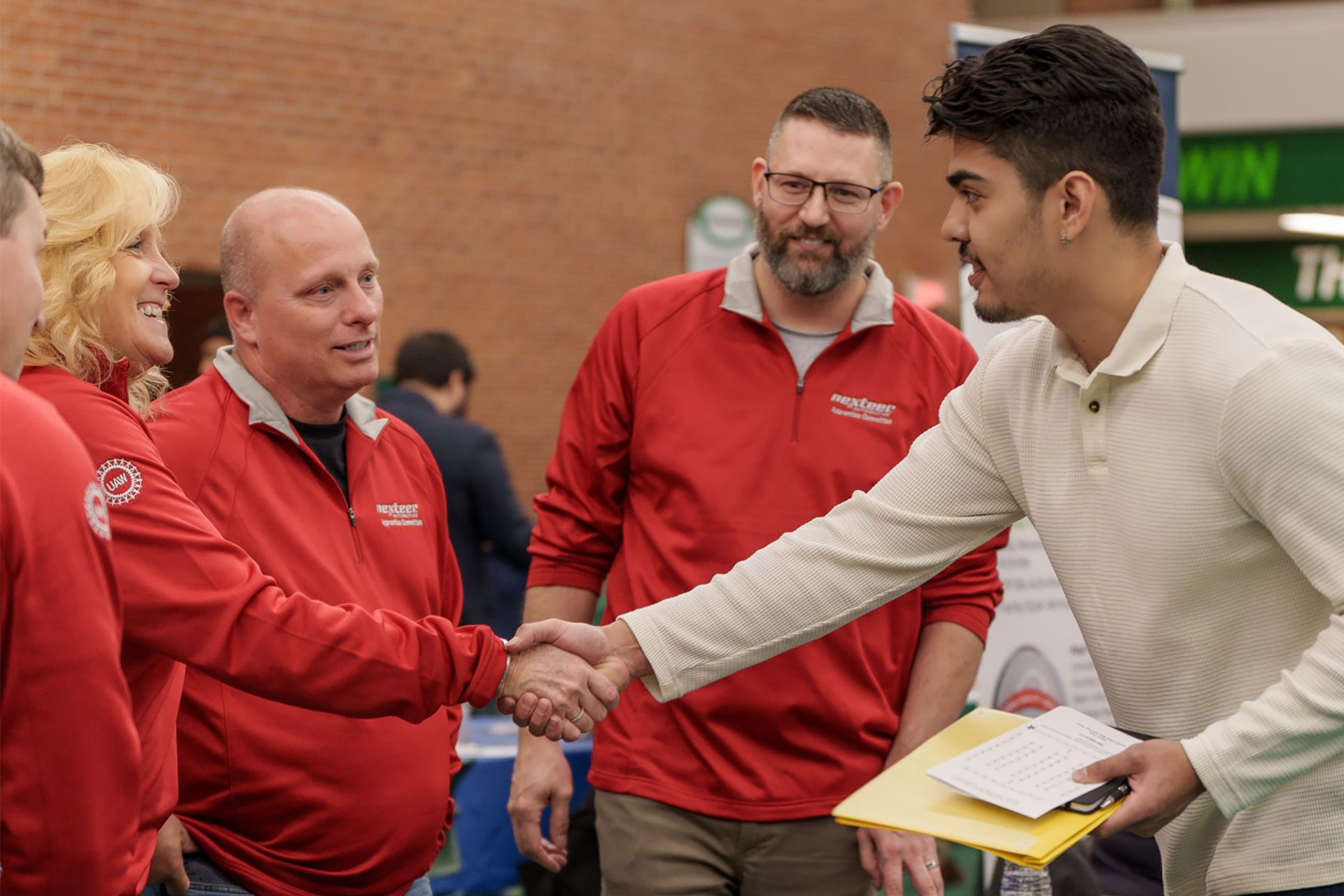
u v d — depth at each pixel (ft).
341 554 7.43
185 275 27.73
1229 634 5.80
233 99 28.27
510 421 33.06
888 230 40.47
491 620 16.51
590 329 34.53
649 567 8.78
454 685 6.68
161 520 6.03
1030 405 6.36
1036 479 6.30
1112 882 9.70
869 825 5.58
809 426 8.66
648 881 8.54
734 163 37.22
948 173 5.98
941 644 8.90
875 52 40.09
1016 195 5.79
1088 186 5.70
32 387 5.88
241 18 28.32
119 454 5.96
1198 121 30.81
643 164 35.35
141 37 26.89
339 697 6.38
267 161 28.81
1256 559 5.68
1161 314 5.75
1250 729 5.35
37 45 25.53
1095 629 6.14
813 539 7.09
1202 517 5.69
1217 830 5.93
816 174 8.40
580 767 11.55
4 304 4.50
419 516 7.96
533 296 33.37
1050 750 5.83
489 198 32.53
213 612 6.07
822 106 8.57
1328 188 29.76
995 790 5.58
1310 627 5.67
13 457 4.54
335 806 7.18
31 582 4.54
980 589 8.98
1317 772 5.56
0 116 25.14
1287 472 5.37
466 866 11.05
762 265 8.94
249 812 7.08
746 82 37.29
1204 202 30.86
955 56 10.98
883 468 8.68
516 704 7.14
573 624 7.25
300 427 7.59
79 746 4.67
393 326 30.89
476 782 11.16
